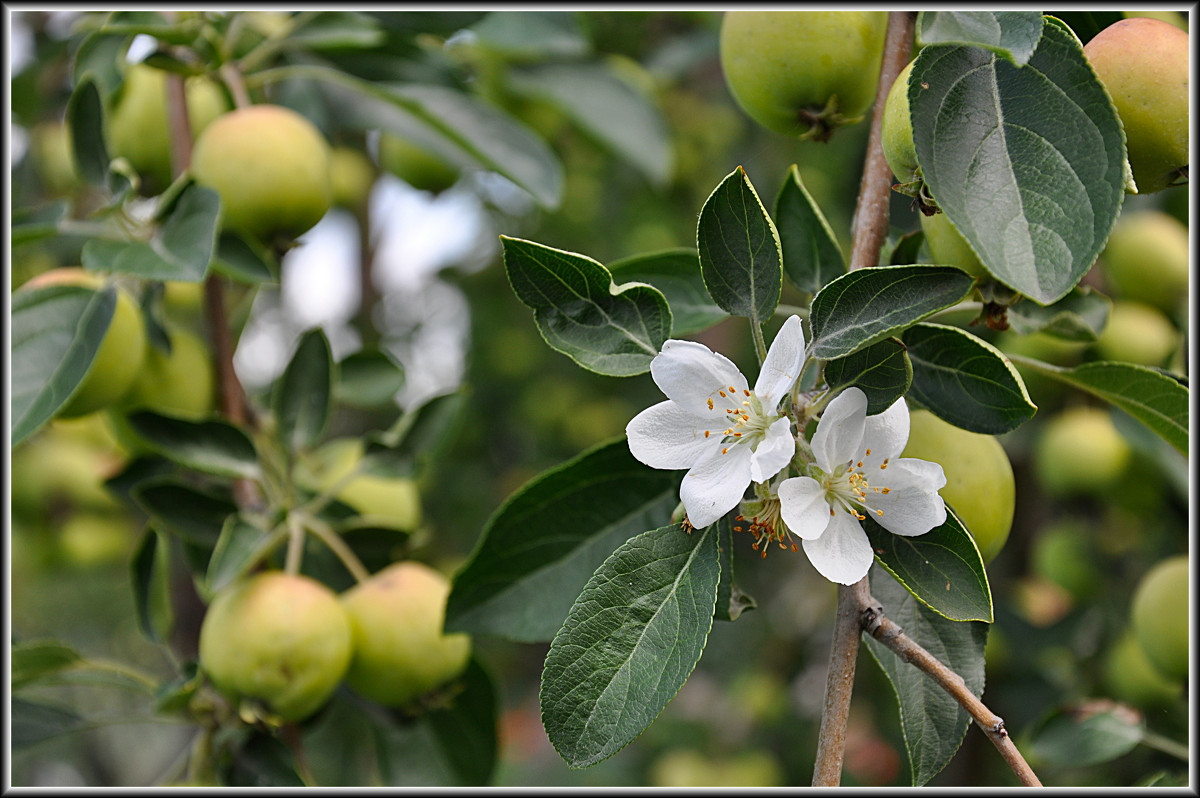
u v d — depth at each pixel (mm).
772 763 1347
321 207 743
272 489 736
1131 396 633
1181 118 593
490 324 1812
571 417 1834
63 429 1032
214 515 724
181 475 749
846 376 576
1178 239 847
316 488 765
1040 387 957
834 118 641
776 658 1420
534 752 1740
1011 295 604
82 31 921
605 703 568
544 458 1832
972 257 602
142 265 683
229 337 762
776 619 1470
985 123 581
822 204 1427
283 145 730
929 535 581
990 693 1022
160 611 750
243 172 725
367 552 749
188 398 745
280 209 730
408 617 709
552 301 595
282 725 722
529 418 1841
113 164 720
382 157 1080
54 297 701
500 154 865
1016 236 571
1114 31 602
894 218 718
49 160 1134
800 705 1456
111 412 747
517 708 1879
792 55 633
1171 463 800
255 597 690
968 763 1014
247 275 721
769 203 1448
